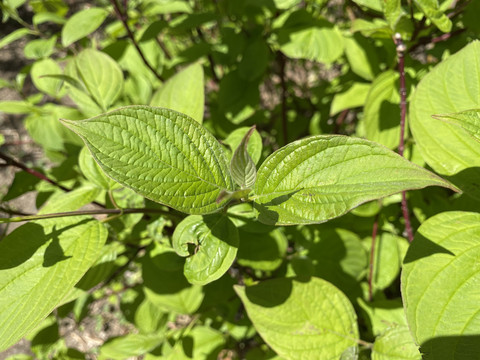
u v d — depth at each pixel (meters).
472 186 0.20
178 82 0.24
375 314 0.27
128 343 0.35
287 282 0.23
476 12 0.29
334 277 0.30
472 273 0.17
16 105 0.40
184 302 0.33
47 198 0.34
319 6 0.42
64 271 0.18
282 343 0.23
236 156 0.13
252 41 0.38
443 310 0.17
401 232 0.36
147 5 0.44
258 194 0.16
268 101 0.65
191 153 0.16
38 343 0.39
